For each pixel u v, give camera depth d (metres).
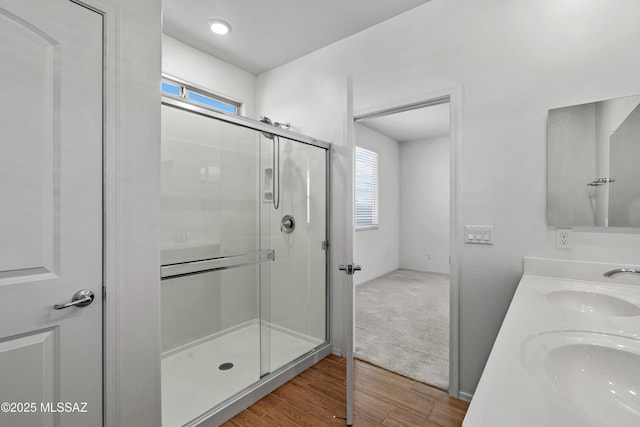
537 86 1.58
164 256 1.81
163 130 1.72
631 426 0.61
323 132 2.54
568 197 1.49
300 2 2.00
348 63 2.37
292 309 2.33
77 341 1.06
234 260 2.12
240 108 2.98
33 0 0.97
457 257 1.82
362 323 3.01
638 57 1.34
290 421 1.61
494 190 1.70
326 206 2.49
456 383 1.82
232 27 2.28
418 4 1.98
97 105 1.10
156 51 1.26
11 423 0.94
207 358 2.06
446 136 5.19
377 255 5.01
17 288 0.94
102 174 1.11
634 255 1.36
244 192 2.13
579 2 1.47
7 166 0.93
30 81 0.97
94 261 1.09
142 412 1.21
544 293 1.26
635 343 0.79
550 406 0.53
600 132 1.41
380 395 1.85
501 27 1.68
